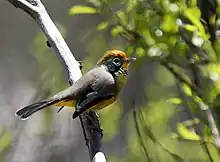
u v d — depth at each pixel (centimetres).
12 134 1519
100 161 733
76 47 1641
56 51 838
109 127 1343
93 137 776
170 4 934
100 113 1359
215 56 936
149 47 975
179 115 1223
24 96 2270
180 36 948
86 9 1050
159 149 1232
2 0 2662
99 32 1400
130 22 1012
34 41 1463
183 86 950
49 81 1420
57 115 1633
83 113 834
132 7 1002
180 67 1011
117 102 1348
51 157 1623
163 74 1338
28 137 1608
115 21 1038
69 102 849
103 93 862
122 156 1392
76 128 1722
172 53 966
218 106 931
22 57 2509
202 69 947
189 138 923
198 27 898
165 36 949
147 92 1321
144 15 985
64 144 1623
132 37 1012
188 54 952
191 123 951
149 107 1244
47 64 1435
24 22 2620
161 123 1242
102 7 1039
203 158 1223
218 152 941
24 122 1609
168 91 1294
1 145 1436
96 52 1375
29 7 841
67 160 1650
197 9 917
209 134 924
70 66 838
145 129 1095
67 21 1770
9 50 2580
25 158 1575
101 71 885
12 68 2492
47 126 1570
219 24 921
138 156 1320
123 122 1387
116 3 1030
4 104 2189
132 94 1296
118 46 1348
